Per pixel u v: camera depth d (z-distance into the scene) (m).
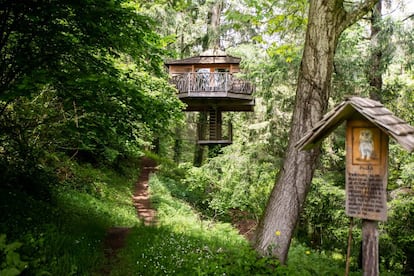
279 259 6.51
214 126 19.84
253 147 14.00
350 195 3.79
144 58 8.70
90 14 6.46
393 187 11.63
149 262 6.11
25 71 6.75
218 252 6.77
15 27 6.82
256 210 14.74
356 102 3.64
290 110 13.44
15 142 10.21
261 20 9.24
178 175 25.17
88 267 5.81
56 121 10.05
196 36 24.08
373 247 3.76
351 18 6.66
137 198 17.92
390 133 3.36
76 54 7.36
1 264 3.88
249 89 18.78
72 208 10.65
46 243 5.89
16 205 7.86
